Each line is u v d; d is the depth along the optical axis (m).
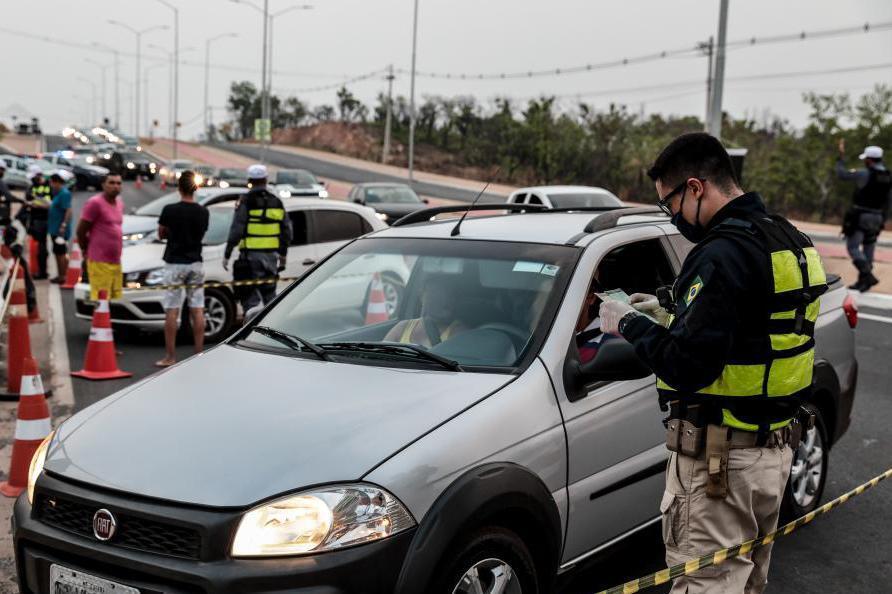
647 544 4.50
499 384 3.32
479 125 78.69
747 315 2.56
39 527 3.03
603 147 57.88
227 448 3.01
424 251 4.21
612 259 3.96
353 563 2.70
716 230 2.61
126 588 2.81
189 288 8.70
